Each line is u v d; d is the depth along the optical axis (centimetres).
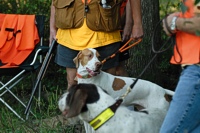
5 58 723
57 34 564
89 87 398
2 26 736
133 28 559
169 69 827
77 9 535
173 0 862
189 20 347
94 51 514
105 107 397
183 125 362
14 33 734
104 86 515
